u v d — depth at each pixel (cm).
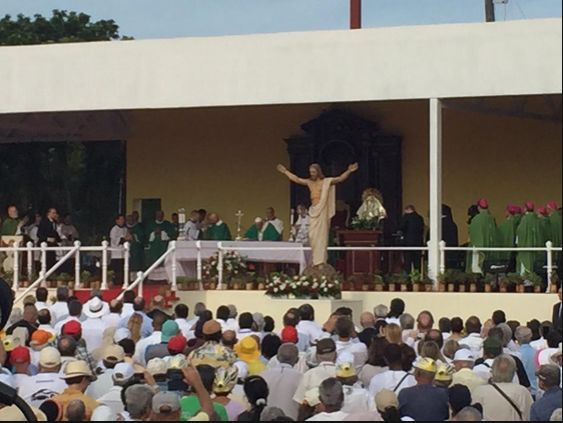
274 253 2219
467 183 2658
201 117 2866
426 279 2147
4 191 3750
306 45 2267
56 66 2380
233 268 2181
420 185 2711
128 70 2355
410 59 2211
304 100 2270
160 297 2056
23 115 2839
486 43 2173
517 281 2116
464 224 2659
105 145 3881
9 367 1262
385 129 2733
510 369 1105
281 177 2811
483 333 1584
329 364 1146
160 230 2689
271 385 1143
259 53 2291
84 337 1591
